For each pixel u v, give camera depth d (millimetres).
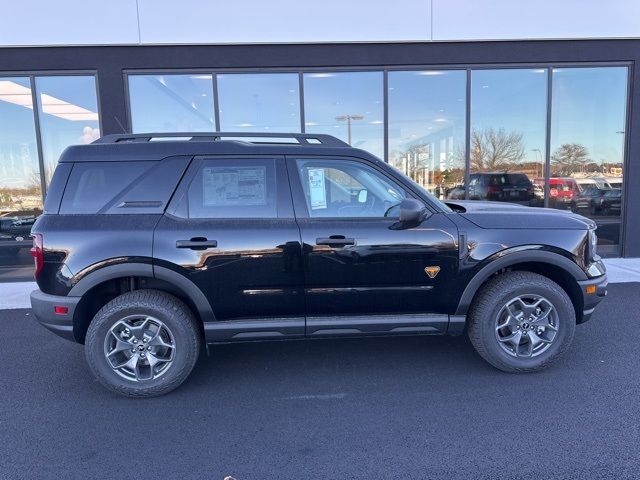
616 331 4406
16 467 2502
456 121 7789
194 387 3463
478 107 7742
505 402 3115
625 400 3102
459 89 7684
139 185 3273
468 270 3379
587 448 2572
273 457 2564
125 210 3246
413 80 7613
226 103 7500
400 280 3361
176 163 3307
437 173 7930
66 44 6992
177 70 7227
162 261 3176
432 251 3340
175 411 3104
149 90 7324
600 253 8023
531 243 3395
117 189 3266
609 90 7738
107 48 7105
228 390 3404
